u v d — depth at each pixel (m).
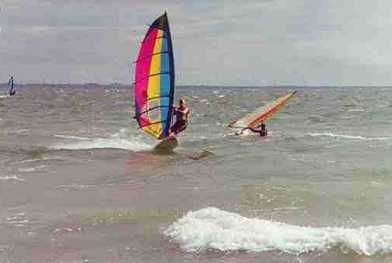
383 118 46.25
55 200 13.34
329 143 26.03
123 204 12.88
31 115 52.06
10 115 51.66
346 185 14.90
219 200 13.16
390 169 17.59
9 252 9.46
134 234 10.43
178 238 10.05
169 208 12.39
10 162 19.53
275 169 18.08
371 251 9.12
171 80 23.39
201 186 15.06
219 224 10.62
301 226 10.76
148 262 8.95
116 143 25.94
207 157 21.19
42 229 10.80
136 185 15.30
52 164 19.20
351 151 22.78
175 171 17.81
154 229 10.71
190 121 43.09
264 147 24.50
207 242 9.73
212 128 35.72
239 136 29.30
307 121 43.22
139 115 24.33
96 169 18.23
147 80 23.80
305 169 17.98
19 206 12.72
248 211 12.07
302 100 97.12
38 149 23.12
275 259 8.88
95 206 12.70
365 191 14.03
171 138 23.47
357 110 60.09
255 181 15.74
